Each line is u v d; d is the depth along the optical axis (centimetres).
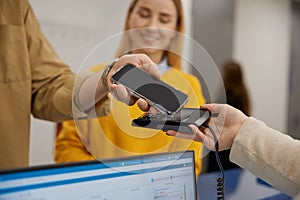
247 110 239
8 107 93
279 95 394
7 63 93
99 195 59
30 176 52
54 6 197
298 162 70
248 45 355
